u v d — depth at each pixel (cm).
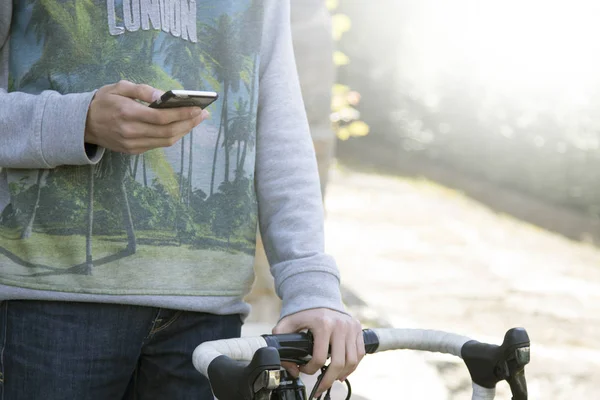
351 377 380
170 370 150
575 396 414
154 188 144
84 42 144
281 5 161
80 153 134
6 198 145
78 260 141
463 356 130
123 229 142
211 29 150
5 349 143
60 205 142
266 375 104
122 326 144
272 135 155
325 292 140
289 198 151
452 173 1320
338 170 1309
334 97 701
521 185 1182
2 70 149
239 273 152
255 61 153
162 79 145
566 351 492
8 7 145
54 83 144
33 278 141
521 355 123
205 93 129
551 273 738
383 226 900
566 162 1113
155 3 146
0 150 138
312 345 130
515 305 603
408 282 652
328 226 877
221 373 110
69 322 142
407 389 371
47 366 141
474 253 797
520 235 925
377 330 135
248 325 376
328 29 429
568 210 1103
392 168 1360
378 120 1529
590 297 652
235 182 150
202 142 148
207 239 148
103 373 144
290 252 147
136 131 131
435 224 939
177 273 145
